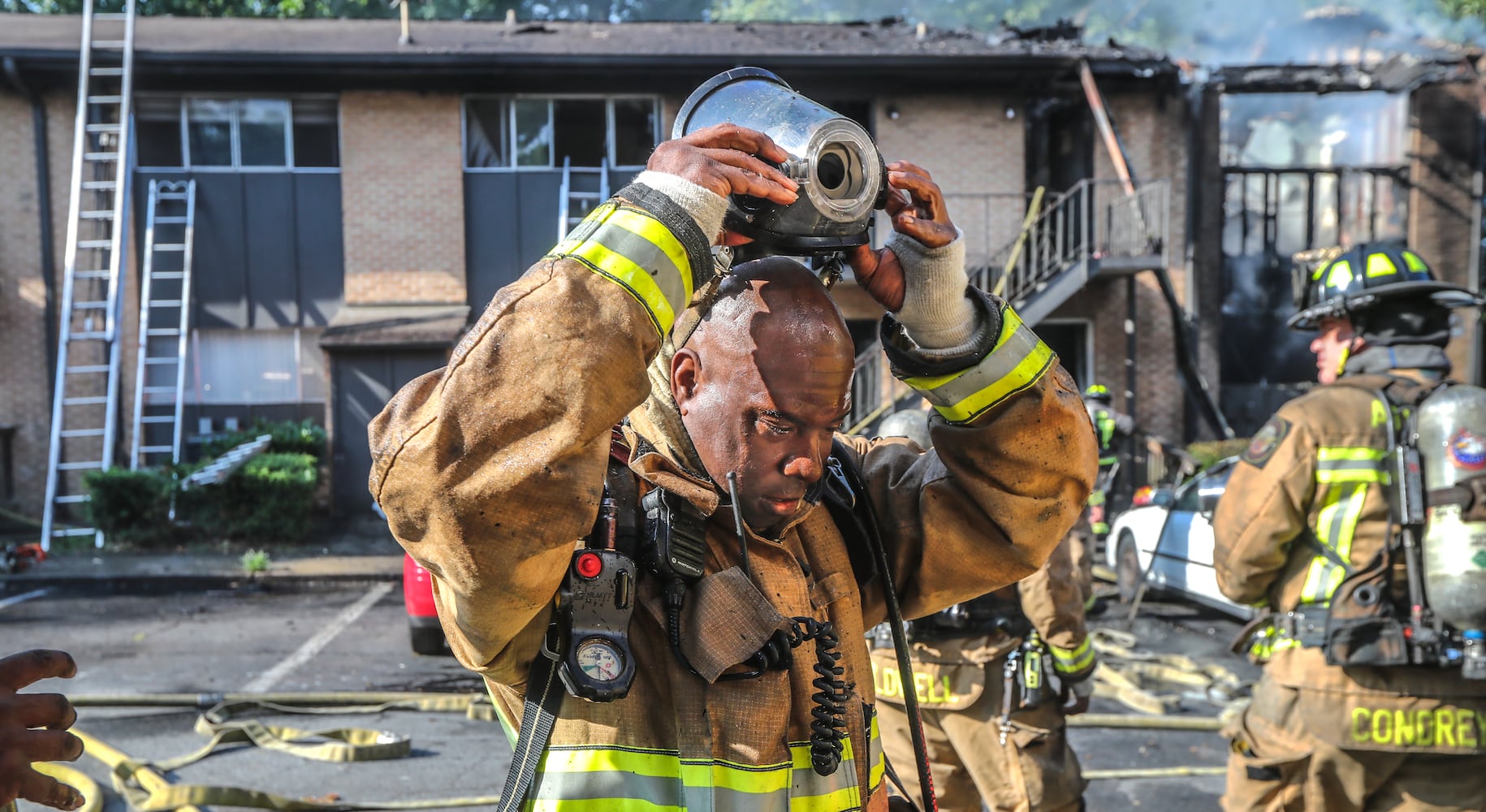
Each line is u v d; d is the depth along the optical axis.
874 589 1.69
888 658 3.23
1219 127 15.35
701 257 1.25
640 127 14.67
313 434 13.56
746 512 1.47
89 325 13.93
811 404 1.39
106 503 11.99
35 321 13.89
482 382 1.16
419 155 14.27
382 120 14.20
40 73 13.64
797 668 1.43
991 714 3.15
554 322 1.17
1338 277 2.97
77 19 16.59
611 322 1.18
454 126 14.28
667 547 1.37
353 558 11.61
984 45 15.68
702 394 1.44
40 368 13.93
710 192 1.25
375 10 24.50
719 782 1.34
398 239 14.29
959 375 1.46
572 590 1.32
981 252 14.80
